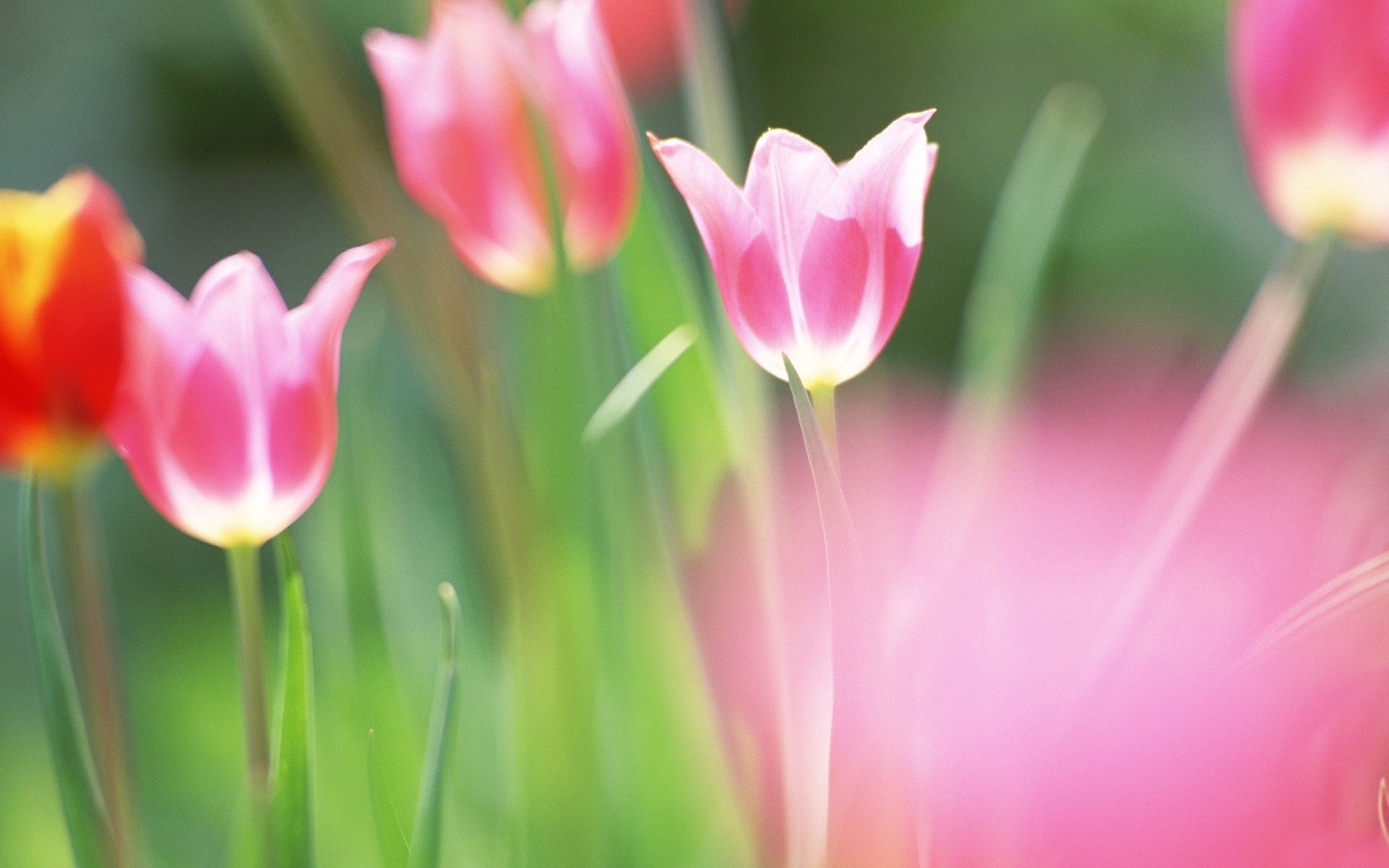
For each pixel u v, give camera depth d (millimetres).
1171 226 3961
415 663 1153
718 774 1069
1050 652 944
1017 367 1082
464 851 1084
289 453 892
